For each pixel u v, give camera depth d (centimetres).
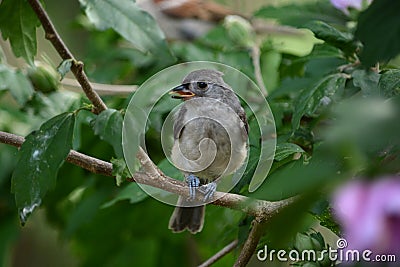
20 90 488
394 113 421
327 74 478
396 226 441
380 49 450
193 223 480
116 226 507
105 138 464
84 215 499
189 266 511
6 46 507
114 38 508
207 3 523
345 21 488
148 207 505
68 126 468
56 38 468
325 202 464
